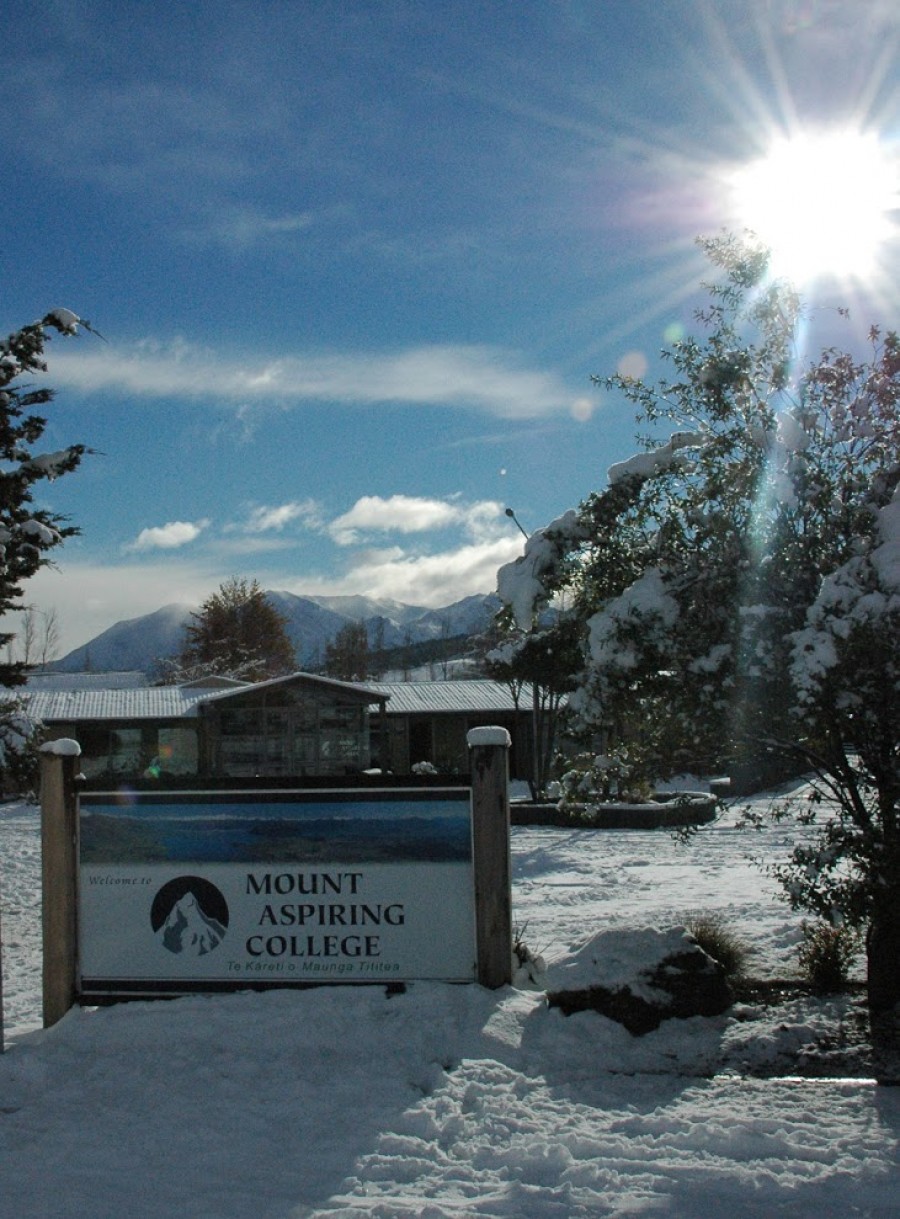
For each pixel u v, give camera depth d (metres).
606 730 7.87
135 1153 5.38
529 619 7.99
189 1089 6.14
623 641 7.06
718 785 24.52
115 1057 6.67
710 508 7.34
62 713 38.12
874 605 5.99
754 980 8.17
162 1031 6.88
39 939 11.96
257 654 70.00
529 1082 6.17
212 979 7.52
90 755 38.69
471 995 7.15
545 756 27.95
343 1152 5.32
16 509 14.11
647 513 7.73
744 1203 4.74
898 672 6.10
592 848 19.25
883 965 7.37
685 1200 4.76
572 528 7.89
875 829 6.93
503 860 7.38
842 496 7.19
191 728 39.12
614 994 7.09
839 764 7.04
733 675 6.82
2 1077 6.41
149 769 38.72
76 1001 7.56
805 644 6.04
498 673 27.14
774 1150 5.27
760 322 7.48
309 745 37.25
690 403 7.64
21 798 31.78
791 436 7.05
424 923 7.45
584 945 7.62
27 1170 5.22
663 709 7.40
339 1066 6.41
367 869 7.50
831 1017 7.29
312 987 7.45
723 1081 6.23
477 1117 5.70
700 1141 5.35
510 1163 5.18
